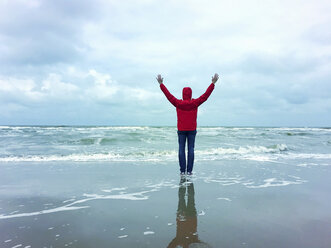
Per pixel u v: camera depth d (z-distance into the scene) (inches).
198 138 563.2
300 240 76.9
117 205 115.5
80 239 77.4
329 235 81.0
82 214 102.5
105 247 71.6
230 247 71.8
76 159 278.2
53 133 639.1
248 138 578.6
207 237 79.0
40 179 174.4
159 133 652.7
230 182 167.5
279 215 101.5
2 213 103.5
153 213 104.0
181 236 79.9
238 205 115.9
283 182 167.6
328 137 634.2
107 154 314.2
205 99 192.5
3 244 73.2
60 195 133.5
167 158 291.3
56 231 84.0
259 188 150.6
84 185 157.1
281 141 527.2
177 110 197.8
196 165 239.5
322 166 237.6
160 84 195.8
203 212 105.3
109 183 162.9
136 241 75.9
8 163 249.9
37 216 99.8
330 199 126.8
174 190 145.2
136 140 506.3
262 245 73.0
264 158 294.4
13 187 150.9
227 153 352.5
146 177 183.0
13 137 528.1
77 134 610.2
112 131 727.1
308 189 148.4
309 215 101.6
